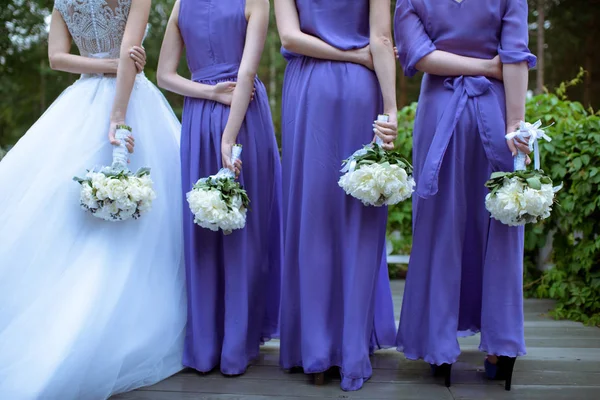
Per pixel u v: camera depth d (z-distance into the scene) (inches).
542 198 80.6
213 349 98.4
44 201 94.4
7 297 88.8
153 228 99.3
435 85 94.2
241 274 98.4
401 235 204.2
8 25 276.8
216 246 100.0
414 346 93.0
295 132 94.1
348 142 91.9
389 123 89.5
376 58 91.4
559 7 329.7
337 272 93.6
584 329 128.3
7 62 286.5
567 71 340.8
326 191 92.2
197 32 100.8
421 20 93.8
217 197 88.1
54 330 84.2
